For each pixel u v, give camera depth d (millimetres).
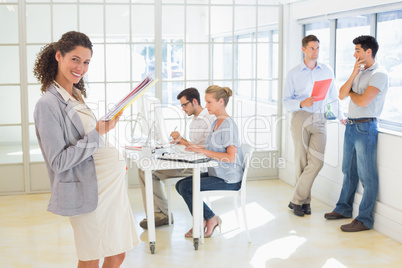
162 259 3854
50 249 4102
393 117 4590
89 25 5867
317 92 4668
